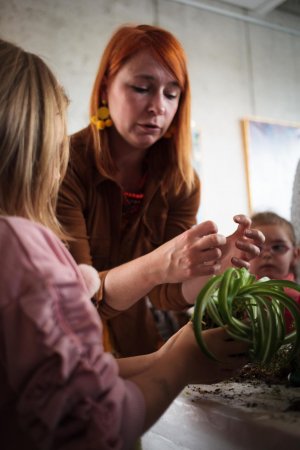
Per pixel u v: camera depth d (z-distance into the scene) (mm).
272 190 3457
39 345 372
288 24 3797
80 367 380
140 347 1153
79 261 1005
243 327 548
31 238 423
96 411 382
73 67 2779
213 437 580
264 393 639
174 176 1146
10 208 506
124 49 1012
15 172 500
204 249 703
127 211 1143
